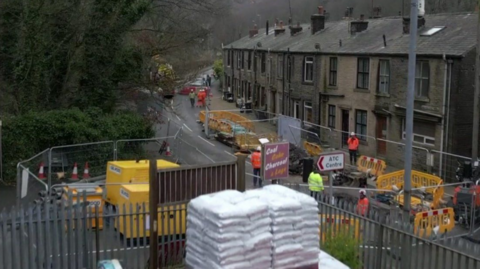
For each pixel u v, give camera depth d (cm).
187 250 813
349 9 4041
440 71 2391
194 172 962
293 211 788
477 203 1695
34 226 925
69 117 2155
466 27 2552
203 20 3462
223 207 748
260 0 7606
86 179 1983
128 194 1370
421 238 892
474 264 812
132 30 2650
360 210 1055
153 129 2794
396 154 2652
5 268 905
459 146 2366
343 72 3072
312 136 3180
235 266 738
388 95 2711
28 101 2275
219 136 3225
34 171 1998
